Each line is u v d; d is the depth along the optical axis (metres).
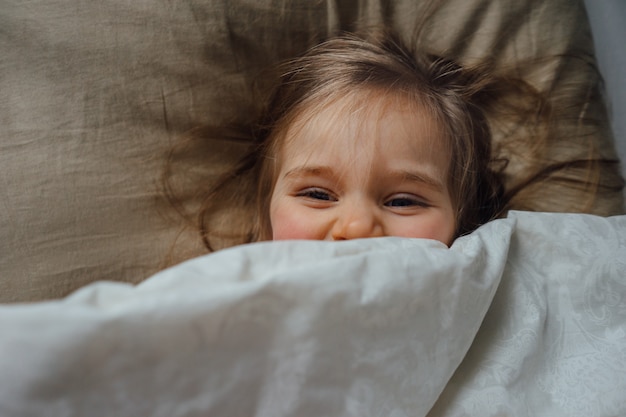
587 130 0.98
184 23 0.92
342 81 0.83
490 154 0.96
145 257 0.91
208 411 0.42
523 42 0.99
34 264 0.85
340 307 0.47
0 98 0.85
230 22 0.94
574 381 0.63
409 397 0.53
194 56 0.92
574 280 0.69
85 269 0.87
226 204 0.97
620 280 0.69
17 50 0.86
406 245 0.56
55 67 0.87
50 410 0.37
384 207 0.75
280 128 0.87
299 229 0.75
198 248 0.94
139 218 0.91
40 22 0.86
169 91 0.92
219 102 0.95
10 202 0.84
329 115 0.77
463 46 0.99
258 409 0.45
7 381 0.36
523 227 0.72
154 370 0.40
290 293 0.45
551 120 0.98
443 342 0.56
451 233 0.79
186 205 0.94
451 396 0.59
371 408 0.50
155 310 0.39
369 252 0.52
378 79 0.83
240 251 0.47
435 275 0.54
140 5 0.90
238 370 0.43
